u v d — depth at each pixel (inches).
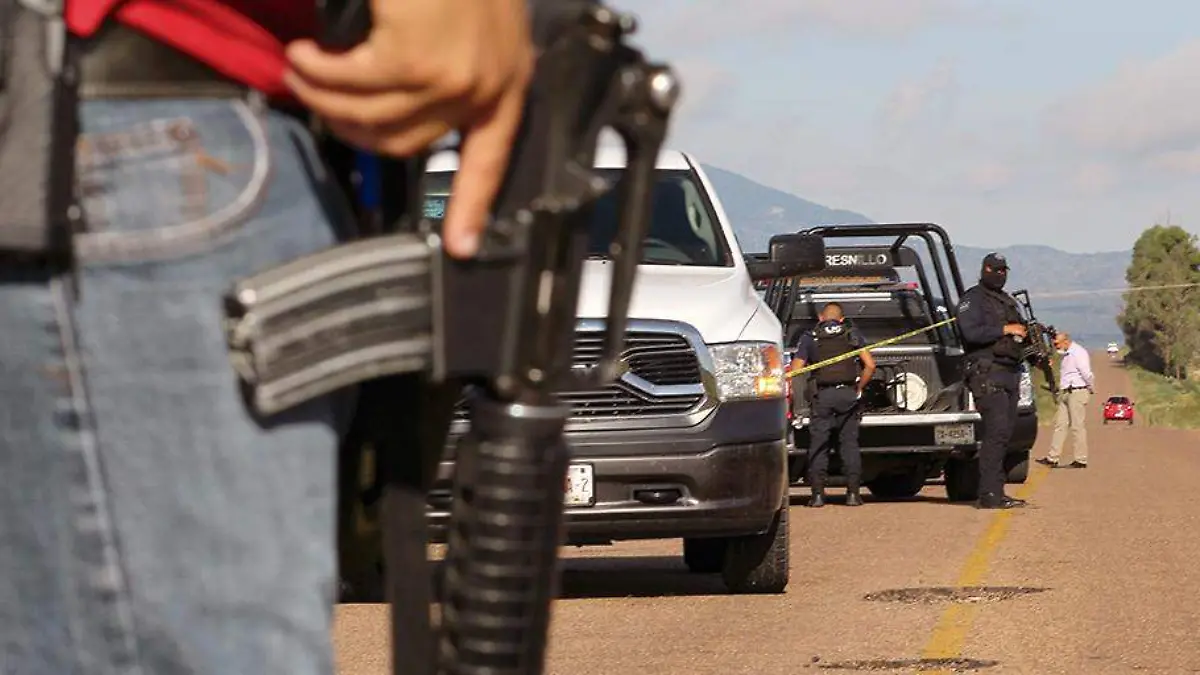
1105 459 1489.9
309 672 80.3
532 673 86.0
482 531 84.7
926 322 922.7
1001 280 811.4
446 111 79.9
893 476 983.6
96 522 79.9
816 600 448.5
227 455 80.1
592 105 83.4
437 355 83.0
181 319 80.1
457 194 81.8
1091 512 773.9
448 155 429.1
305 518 81.3
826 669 346.9
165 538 80.0
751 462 424.5
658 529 421.4
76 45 80.0
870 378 863.7
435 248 82.7
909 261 966.4
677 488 420.8
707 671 344.5
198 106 81.4
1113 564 538.6
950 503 883.4
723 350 424.2
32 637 81.4
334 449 83.1
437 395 89.4
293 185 83.4
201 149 81.0
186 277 80.4
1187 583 487.2
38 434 80.1
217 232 80.7
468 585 85.0
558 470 85.7
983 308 813.2
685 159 498.6
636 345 419.5
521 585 84.8
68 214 78.9
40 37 79.1
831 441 893.2
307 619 80.5
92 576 80.0
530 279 83.5
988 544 607.8
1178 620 415.2
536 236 83.0
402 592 90.2
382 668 339.9
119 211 79.8
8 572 81.4
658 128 84.8
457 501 86.4
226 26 81.7
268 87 83.2
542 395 84.8
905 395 895.7
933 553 576.7
